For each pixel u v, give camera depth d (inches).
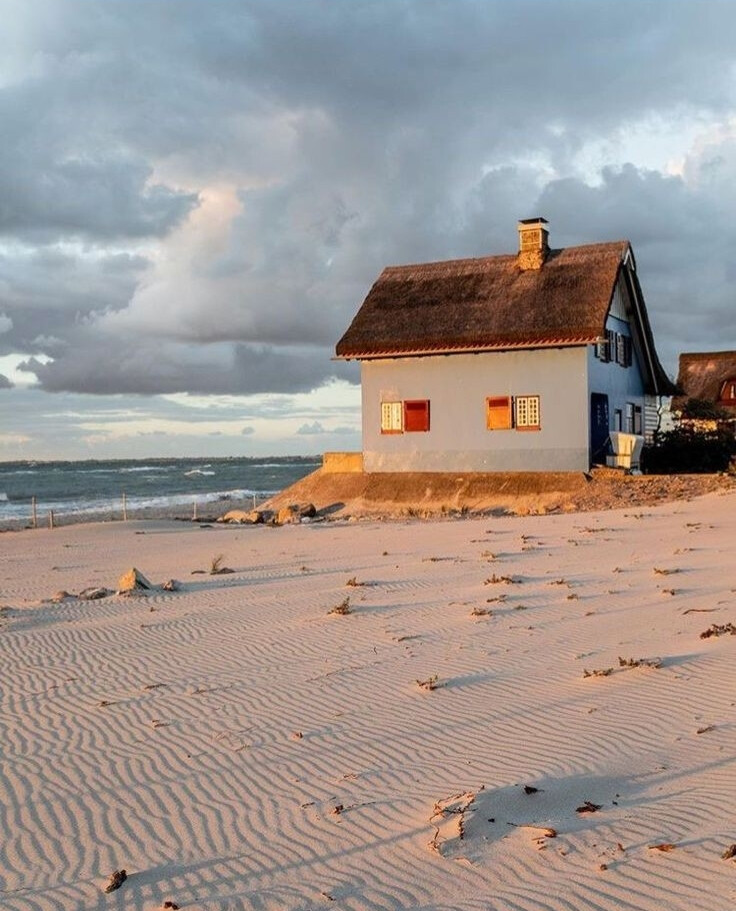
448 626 526.6
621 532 958.4
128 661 478.0
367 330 1617.9
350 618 562.9
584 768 296.7
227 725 362.3
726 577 633.0
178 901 223.8
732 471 1476.4
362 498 1587.1
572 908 209.9
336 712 373.1
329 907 217.5
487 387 1539.1
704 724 333.4
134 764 322.0
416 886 225.1
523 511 1353.3
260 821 269.6
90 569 901.8
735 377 2317.9
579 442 1473.9
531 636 490.3
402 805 275.3
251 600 646.5
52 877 239.8
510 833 250.5
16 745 347.3
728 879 217.5
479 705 373.1
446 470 1568.7
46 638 542.6
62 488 3599.9
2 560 1016.9
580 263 1549.0
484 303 1557.6
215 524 1507.1
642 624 503.8
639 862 228.8
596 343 1438.2
